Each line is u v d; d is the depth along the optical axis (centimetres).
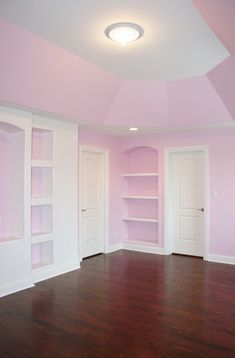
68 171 493
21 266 407
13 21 269
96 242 605
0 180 423
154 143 615
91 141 577
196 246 587
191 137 574
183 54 339
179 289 409
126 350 260
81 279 451
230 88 399
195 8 246
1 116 382
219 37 273
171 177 612
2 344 269
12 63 313
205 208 561
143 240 652
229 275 470
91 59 353
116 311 338
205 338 279
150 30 285
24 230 414
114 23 273
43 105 393
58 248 476
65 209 488
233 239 532
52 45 313
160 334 287
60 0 238
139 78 415
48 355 252
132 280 447
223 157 542
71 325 304
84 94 414
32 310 340
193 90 432
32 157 469
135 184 673
